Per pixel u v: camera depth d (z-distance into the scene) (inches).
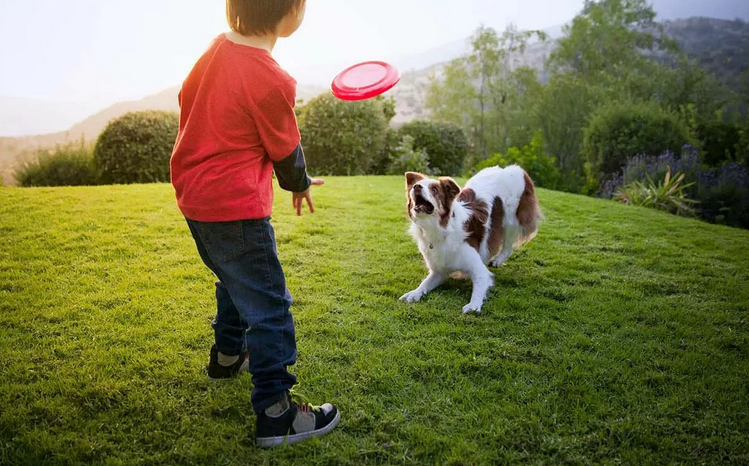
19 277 155.1
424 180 150.5
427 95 1195.3
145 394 97.9
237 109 76.3
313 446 85.3
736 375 111.3
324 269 170.6
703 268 183.0
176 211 230.5
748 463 84.1
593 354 119.6
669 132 480.7
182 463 81.4
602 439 89.1
